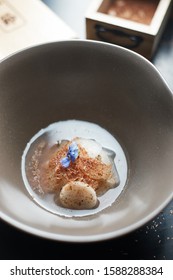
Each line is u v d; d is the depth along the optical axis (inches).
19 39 16.5
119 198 13.2
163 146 12.7
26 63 13.8
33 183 13.7
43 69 14.1
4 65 13.4
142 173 13.1
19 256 12.4
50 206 13.0
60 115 15.0
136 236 12.7
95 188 13.5
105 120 14.9
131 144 14.1
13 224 10.5
